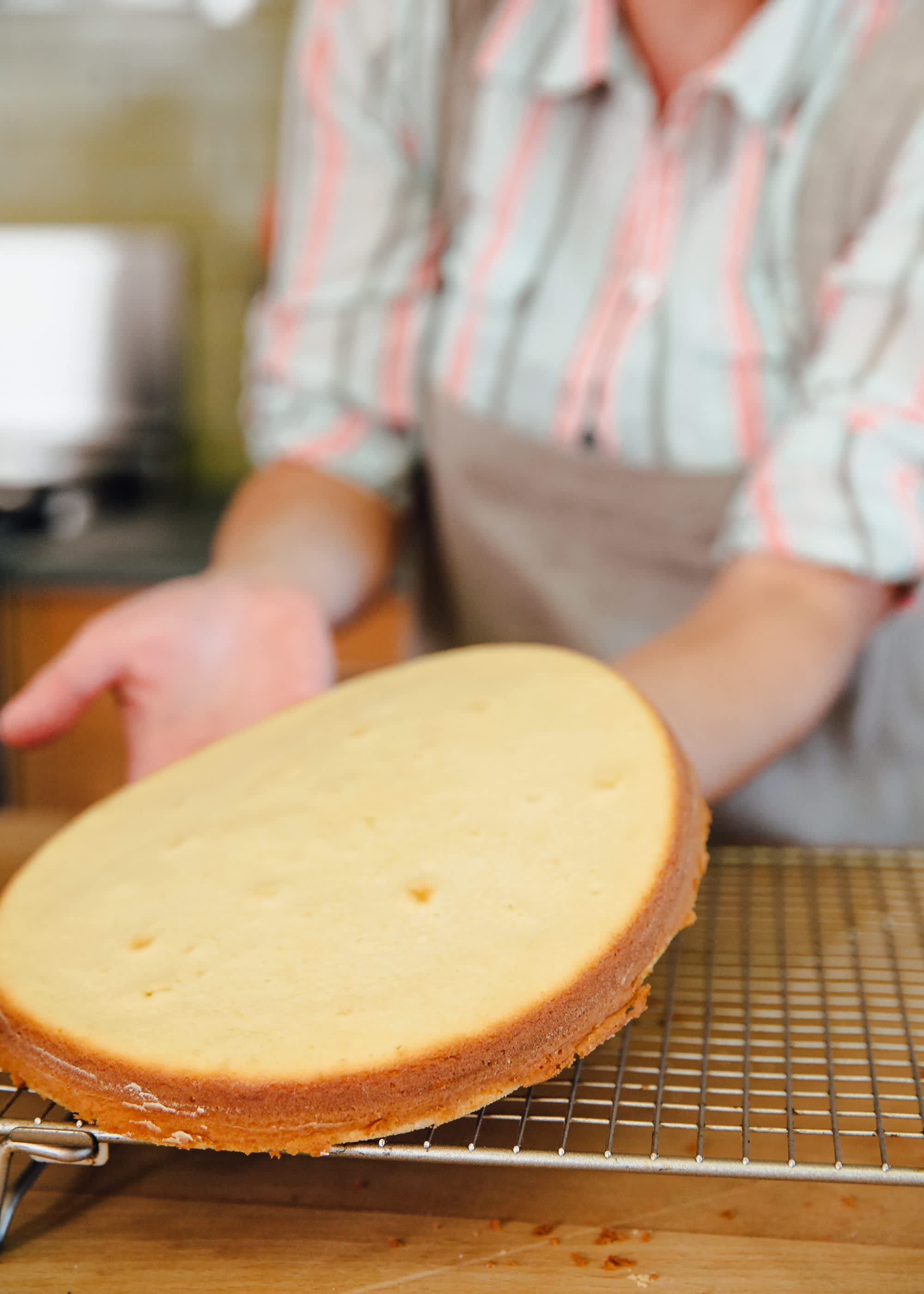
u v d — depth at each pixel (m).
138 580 1.71
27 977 0.68
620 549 1.03
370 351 1.07
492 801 0.71
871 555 0.83
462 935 0.66
